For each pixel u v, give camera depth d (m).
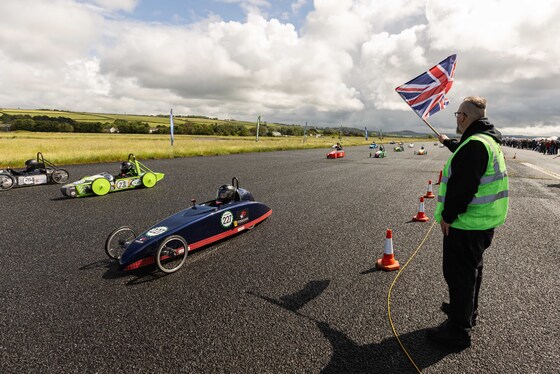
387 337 3.27
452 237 2.95
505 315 3.68
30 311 3.78
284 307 3.85
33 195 10.71
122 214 8.21
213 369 2.83
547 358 2.96
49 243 6.07
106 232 6.74
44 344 3.20
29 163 12.58
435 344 3.16
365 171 17.89
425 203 9.62
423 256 5.46
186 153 26.81
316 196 10.51
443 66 4.71
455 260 2.99
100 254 5.55
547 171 19.11
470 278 2.96
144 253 4.65
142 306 3.89
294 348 3.10
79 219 7.74
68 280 4.58
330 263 5.15
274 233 6.67
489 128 2.82
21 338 3.29
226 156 27.39
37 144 33.19
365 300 4.00
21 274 4.75
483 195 2.80
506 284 4.45
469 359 2.94
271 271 4.86
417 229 7.00
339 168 19.22
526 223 7.48
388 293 4.18
